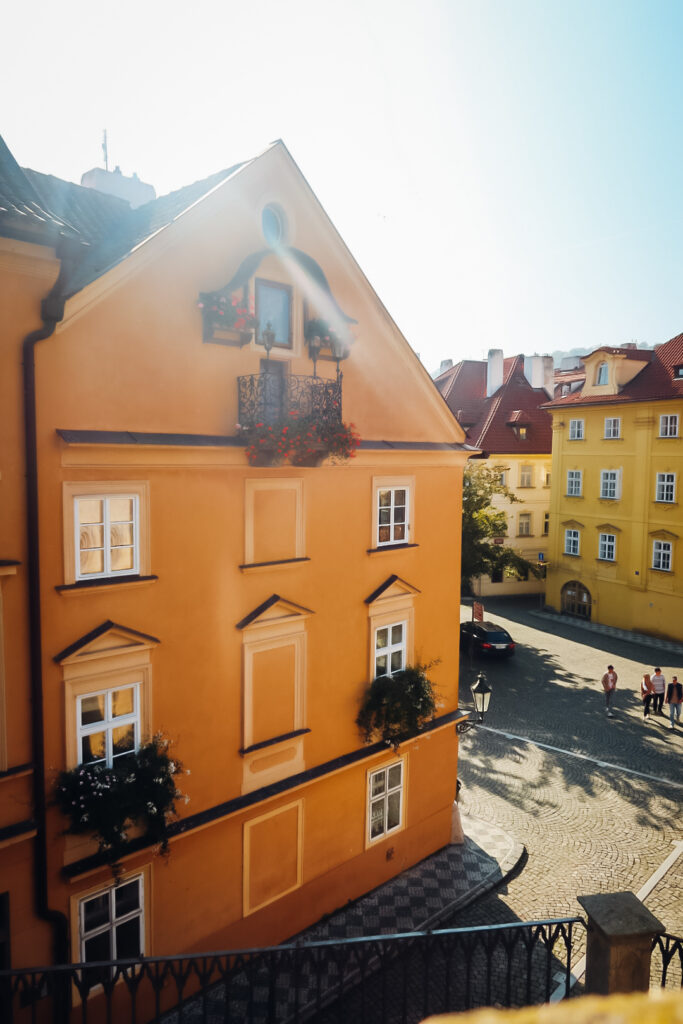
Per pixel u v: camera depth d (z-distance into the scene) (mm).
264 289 9875
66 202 10555
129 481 8336
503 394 41844
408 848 12805
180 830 8969
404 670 12320
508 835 14094
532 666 25797
